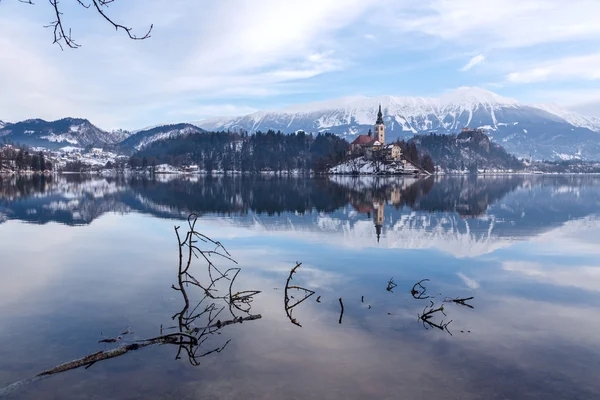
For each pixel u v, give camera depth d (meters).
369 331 11.84
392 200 63.22
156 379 9.19
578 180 173.88
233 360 10.05
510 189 97.44
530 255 22.83
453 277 18.08
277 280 17.62
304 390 8.72
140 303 14.41
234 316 13.05
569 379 9.14
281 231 31.81
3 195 70.12
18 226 34.38
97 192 80.62
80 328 12.09
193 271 19.14
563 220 38.66
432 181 154.88
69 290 15.95
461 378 9.17
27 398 8.45
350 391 8.66
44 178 162.75
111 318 12.93
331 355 10.30
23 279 17.58
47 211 46.41
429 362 9.94
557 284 16.95
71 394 8.59
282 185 118.12
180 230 32.25
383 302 14.54
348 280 17.58
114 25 4.99
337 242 26.80
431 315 13.17
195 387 8.84
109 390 8.75
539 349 10.66
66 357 10.23
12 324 12.38
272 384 8.96
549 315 13.24
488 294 15.57
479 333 11.71
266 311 13.59
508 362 9.95
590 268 19.77
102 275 18.30
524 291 15.99
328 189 96.06
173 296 15.23
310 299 14.89
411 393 8.59
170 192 82.75
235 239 28.09
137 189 92.81
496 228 33.34
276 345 10.91
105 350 10.54
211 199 64.38
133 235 29.84
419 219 39.47
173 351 10.56
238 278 17.95
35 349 10.67
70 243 26.48
